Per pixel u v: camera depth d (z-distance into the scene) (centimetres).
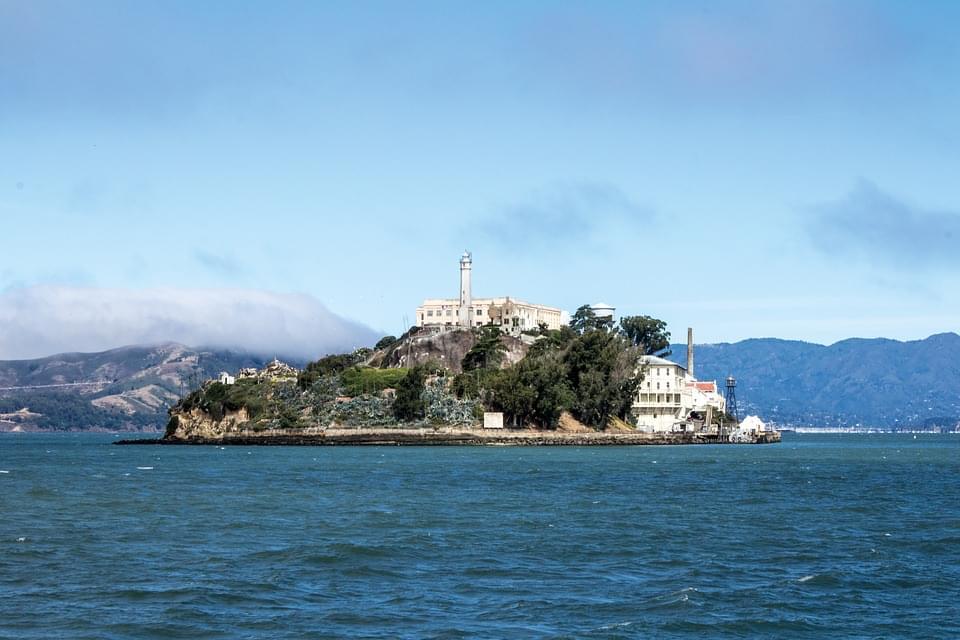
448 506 14538
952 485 19112
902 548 10681
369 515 13362
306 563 9656
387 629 7344
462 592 8488
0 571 9269
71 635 7169
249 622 7525
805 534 11681
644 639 7138
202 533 11625
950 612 7888
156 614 7725
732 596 8350
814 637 7244
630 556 10156
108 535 11462
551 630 7312
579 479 19862
